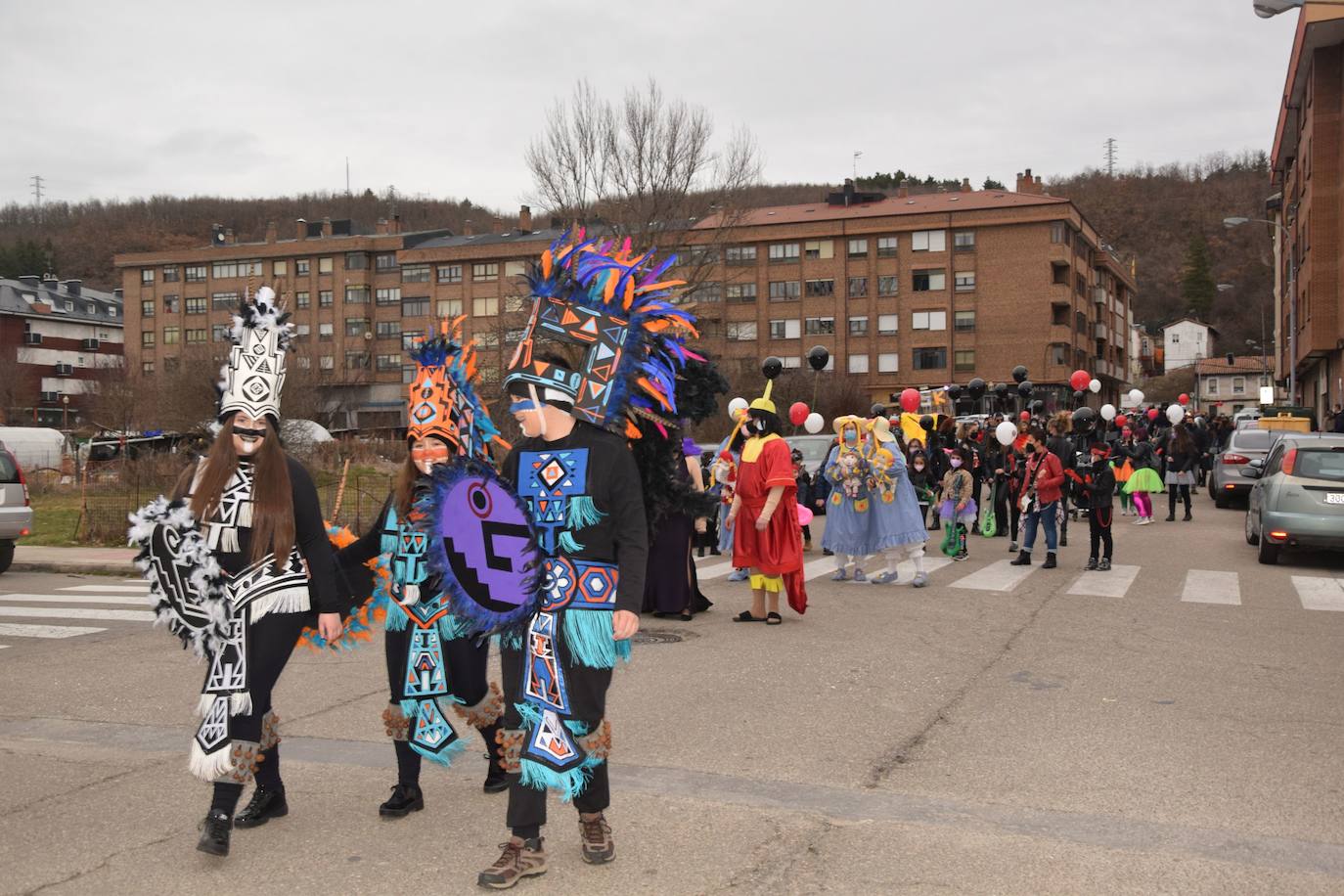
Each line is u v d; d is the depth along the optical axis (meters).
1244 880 4.11
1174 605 10.79
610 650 4.12
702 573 13.64
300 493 4.49
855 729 6.31
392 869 4.27
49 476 31.44
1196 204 156.25
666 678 7.63
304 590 4.46
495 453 5.45
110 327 105.31
